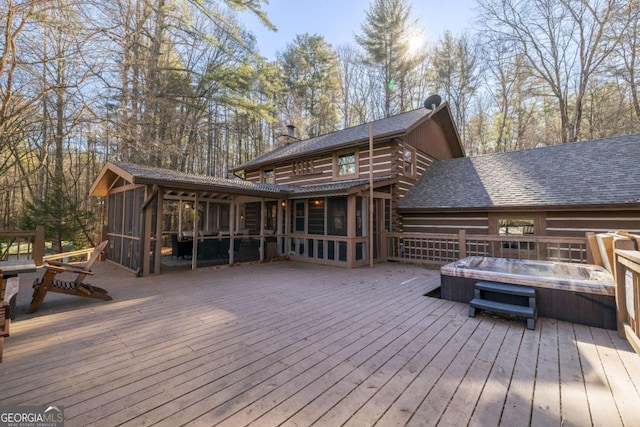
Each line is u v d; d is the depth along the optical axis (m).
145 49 12.14
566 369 2.34
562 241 5.57
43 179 13.59
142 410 1.79
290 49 21.59
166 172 7.50
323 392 2.01
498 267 4.64
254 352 2.62
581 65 14.30
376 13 18.69
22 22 6.62
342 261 7.57
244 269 7.09
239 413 1.78
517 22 15.11
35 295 3.73
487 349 2.71
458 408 1.84
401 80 19.77
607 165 7.58
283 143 16.27
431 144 11.71
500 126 19.22
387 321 3.46
